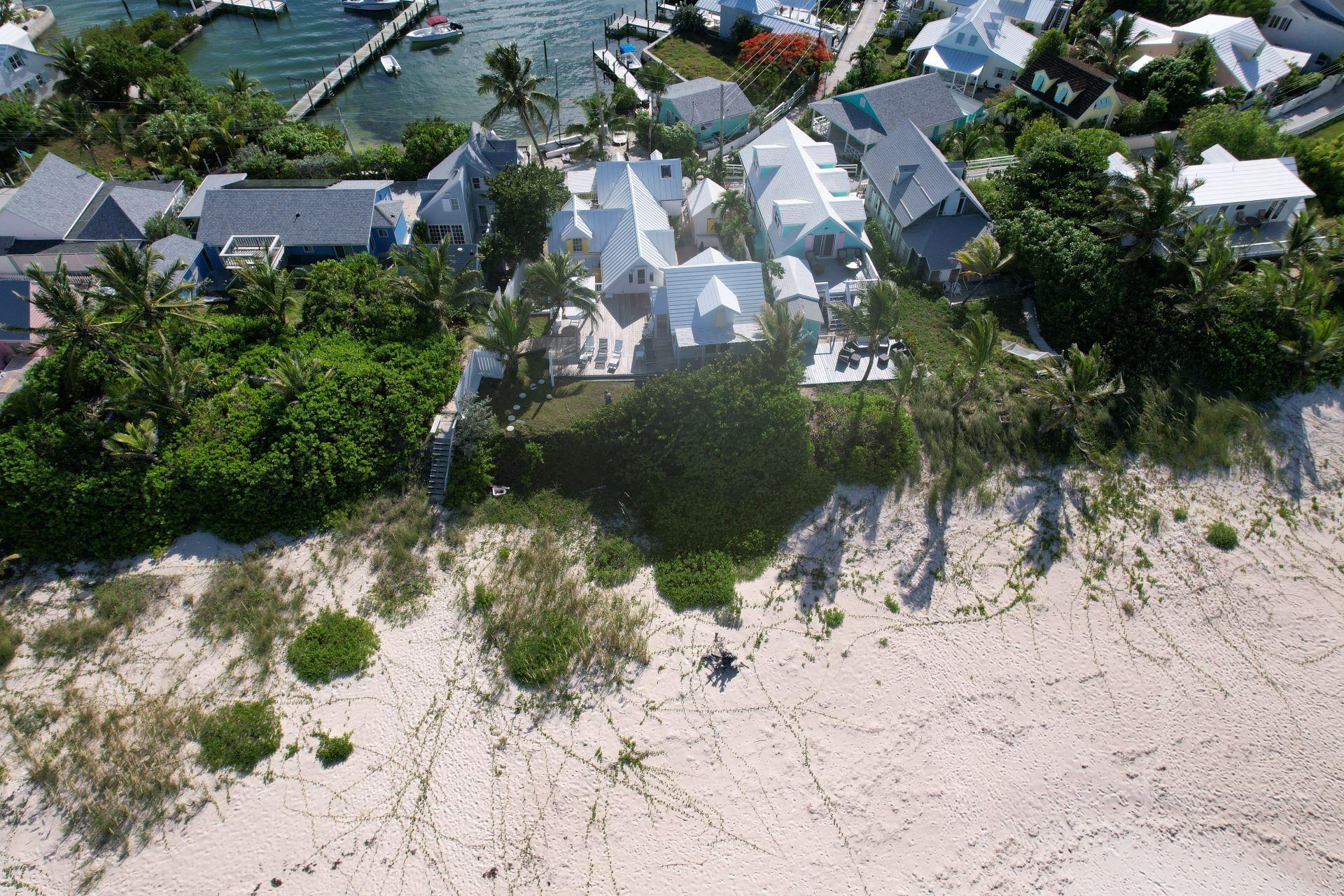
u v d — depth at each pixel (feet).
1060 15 290.56
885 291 139.64
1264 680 125.49
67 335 140.05
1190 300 157.89
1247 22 246.27
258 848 107.86
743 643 129.18
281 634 129.08
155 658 126.41
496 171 211.00
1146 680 125.29
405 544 139.74
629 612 132.46
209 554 139.23
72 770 114.21
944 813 111.75
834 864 107.04
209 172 229.45
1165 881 106.93
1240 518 144.05
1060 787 114.42
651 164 202.39
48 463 138.72
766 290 171.32
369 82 305.12
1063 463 149.38
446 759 115.85
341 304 165.89
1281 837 110.73
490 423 146.61
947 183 181.47
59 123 238.07
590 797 112.16
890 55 286.87
